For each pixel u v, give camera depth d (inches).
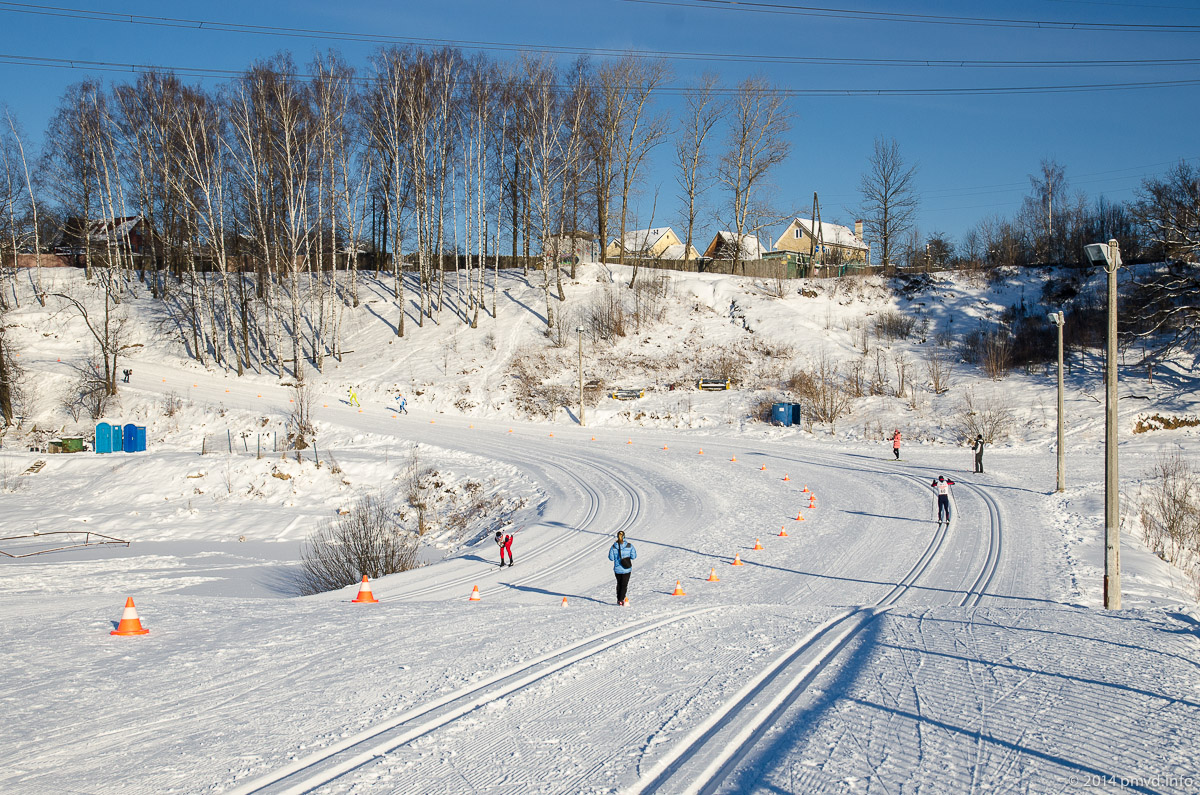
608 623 488.4
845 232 3720.5
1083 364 1813.5
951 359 2004.2
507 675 357.4
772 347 2175.2
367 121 2223.2
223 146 2086.6
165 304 2409.0
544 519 1058.7
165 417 1815.9
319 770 245.9
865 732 267.4
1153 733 257.0
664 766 243.4
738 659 382.9
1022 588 661.9
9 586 836.0
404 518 1272.1
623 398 1975.9
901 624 466.9
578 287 2503.7
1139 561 762.8
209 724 292.5
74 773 245.1
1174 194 1784.0
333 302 2178.9
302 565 1001.5
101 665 381.7
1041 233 2930.6
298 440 1641.2
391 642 433.4
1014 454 1430.9
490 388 2009.1
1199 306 1729.8
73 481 1448.1
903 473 1283.2
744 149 2662.4
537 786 230.5
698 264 2861.7
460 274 2751.0
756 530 948.0
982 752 244.5
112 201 2348.7
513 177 2610.7
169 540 1162.0
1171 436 1467.8
